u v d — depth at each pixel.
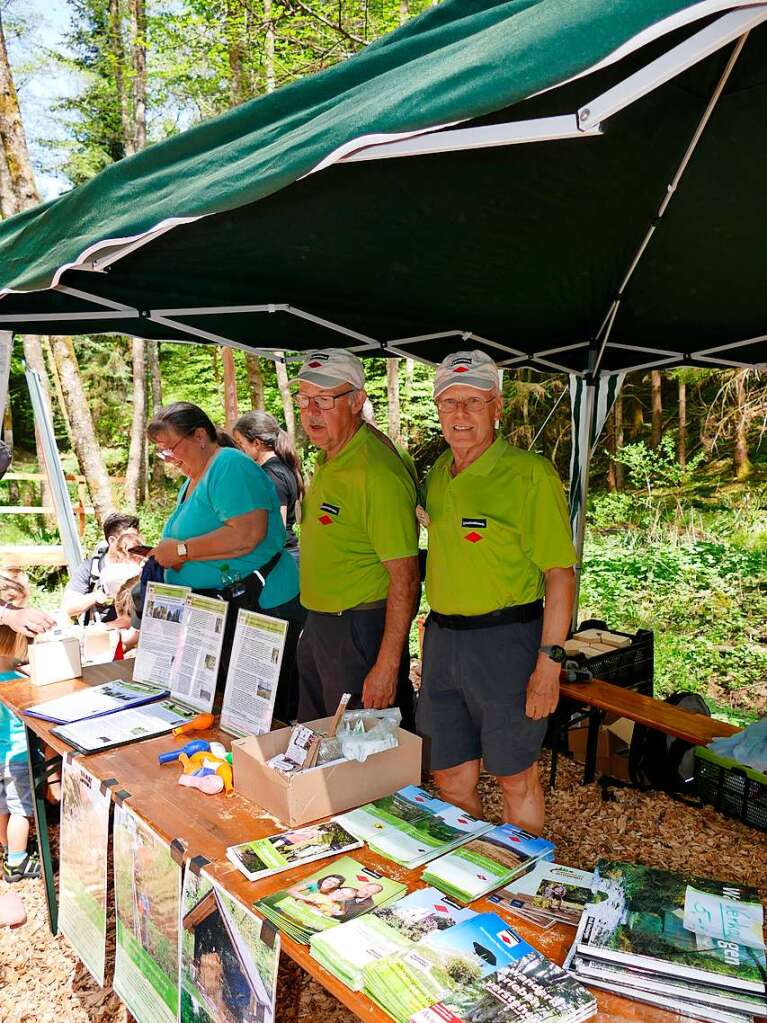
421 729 2.63
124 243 1.80
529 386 13.38
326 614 2.77
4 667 3.26
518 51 1.16
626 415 13.29
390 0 10.27
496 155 2.28
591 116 1.27
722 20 1.12
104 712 2.66
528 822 2.56
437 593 2.50
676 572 8.64
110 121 19.20
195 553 3.03
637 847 3.56
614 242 3.25
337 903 1.56
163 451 3.15
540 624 2.47
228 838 1.86
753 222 2.97
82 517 11.33
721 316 4.16
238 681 2.50
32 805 3.29
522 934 1.48
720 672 6.42
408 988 1.29
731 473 11.21
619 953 1.36
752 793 3.52
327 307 3.66
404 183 2.36
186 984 1.80
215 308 3.32
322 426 2.57
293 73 10.94
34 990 2.64
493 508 2.35
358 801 2.04
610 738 4.33
